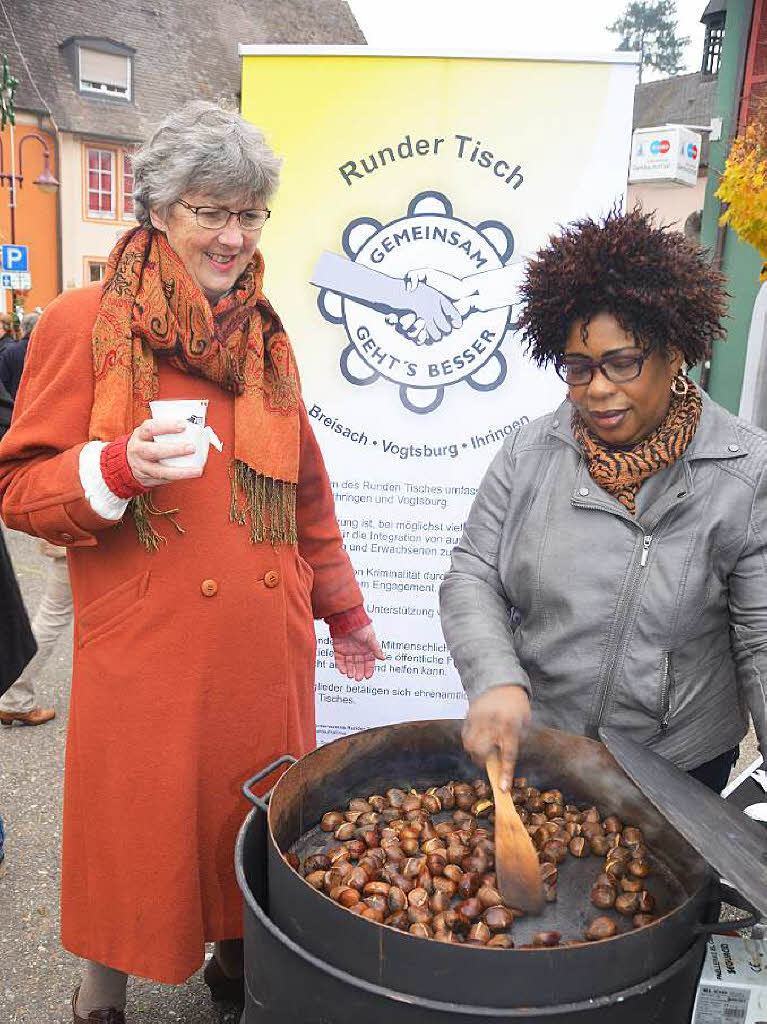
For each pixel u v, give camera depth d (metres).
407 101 2.58
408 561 2.78
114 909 1.75
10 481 1.66
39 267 18.84
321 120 2.61
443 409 2.70
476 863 1.42
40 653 3.70
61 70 18.73
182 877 1.72
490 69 2.56
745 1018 1.31
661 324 1.36
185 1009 2.24
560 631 1.60
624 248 1.34
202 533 1.71
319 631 2.79
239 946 2.07
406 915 1.32
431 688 2.82
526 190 2.60
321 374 2.72
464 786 1.68
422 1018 1.07
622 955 1.09
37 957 2.41
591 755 1.59
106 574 1.71
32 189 18.42
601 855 1.51
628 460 1.47
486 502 1.72
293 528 1.87
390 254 2.65
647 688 1.56
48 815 3.10
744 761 3.50
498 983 1.05
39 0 19.02
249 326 1.77
